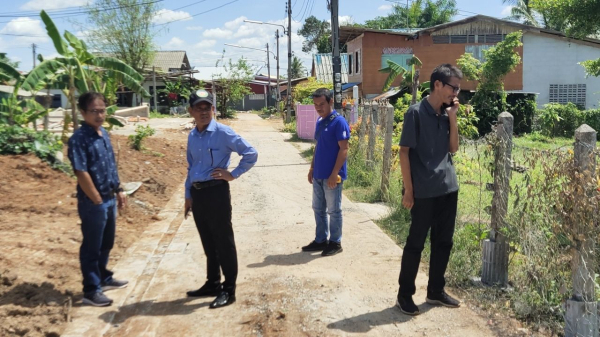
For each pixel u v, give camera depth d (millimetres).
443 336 3607
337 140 5211
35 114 10242
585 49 23906
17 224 5922
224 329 3826
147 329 3830
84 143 4082
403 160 3775
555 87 24406
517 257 4734
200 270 5066
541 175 4266
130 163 10094
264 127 25844
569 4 18672
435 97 3789
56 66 9367
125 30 37656
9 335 3562
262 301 4277
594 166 3316
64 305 4102
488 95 21391
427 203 3812
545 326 3670
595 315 3367
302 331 3752
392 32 24719
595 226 3305
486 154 4379
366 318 3914
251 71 37969
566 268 3789
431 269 4066
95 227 4137
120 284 4633
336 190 5328
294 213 7418
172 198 8492
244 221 7004
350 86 25953
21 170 7891
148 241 6020
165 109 39406
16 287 4258
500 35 24531
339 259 5285
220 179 4098
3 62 9961
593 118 21047
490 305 4035
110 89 11055
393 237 6086
